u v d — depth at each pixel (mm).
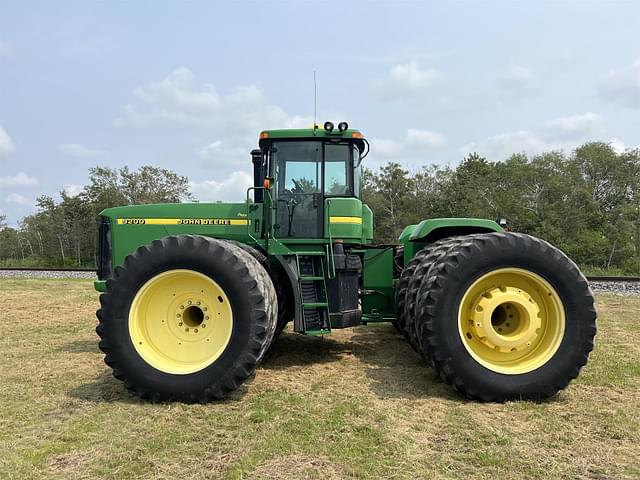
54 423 3211
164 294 3877
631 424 3133
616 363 4555
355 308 4840
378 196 35688
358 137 5148
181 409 3482
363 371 4465
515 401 3604
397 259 5492
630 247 29172
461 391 3652
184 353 3811
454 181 32969
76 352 5215
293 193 5137
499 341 3717
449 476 2482
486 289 3865
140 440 2930
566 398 3670
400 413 3355
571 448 2801
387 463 2615
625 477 2471
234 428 3117
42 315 7691
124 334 3688
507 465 2596
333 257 4734
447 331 3662
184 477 2488
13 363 4742
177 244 3756
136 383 3633
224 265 3695
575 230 30016
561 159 36500
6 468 2566
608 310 7684
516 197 32531
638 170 34844
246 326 3648
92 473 2533
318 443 2859
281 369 4543
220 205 5309
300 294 4582
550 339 3783
